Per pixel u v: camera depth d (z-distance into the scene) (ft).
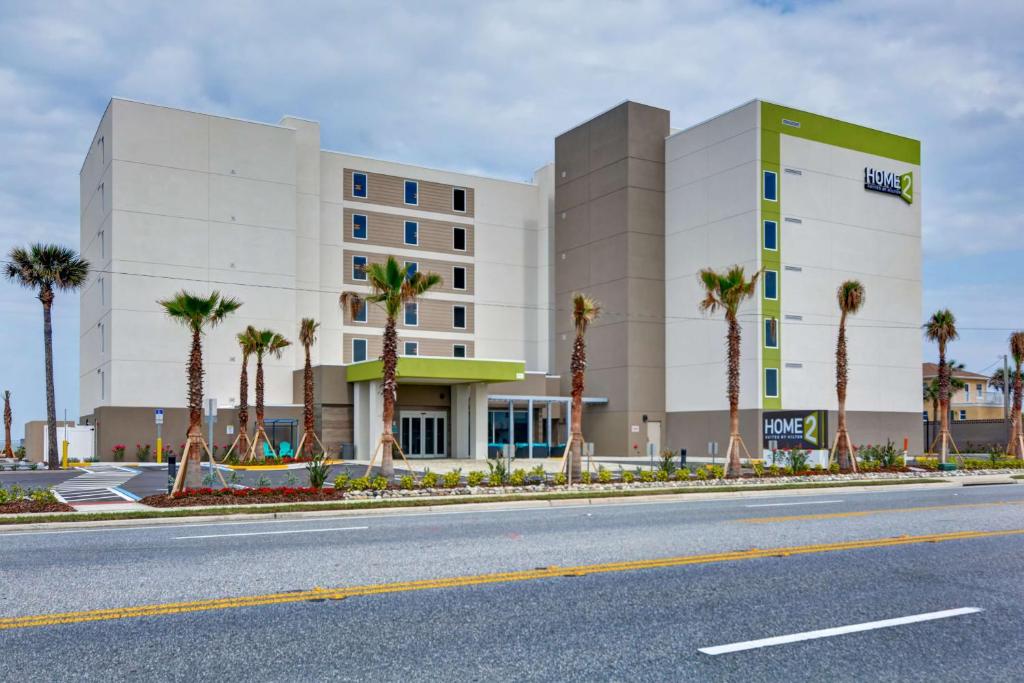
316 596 28.32
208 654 21.50
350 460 144.15
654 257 170.09
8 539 45.34
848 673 20.22
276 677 19.67
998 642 23.07
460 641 22.82
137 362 146.30
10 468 122.93
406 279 88.02
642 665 20.72
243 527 50.08
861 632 24.02
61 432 145.28
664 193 171.94
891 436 165.17
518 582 30.89
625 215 167.94
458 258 185.16
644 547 39.81
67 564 35.32
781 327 152.15
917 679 19.84
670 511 58.70
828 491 81.30
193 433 71.87
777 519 52.21
